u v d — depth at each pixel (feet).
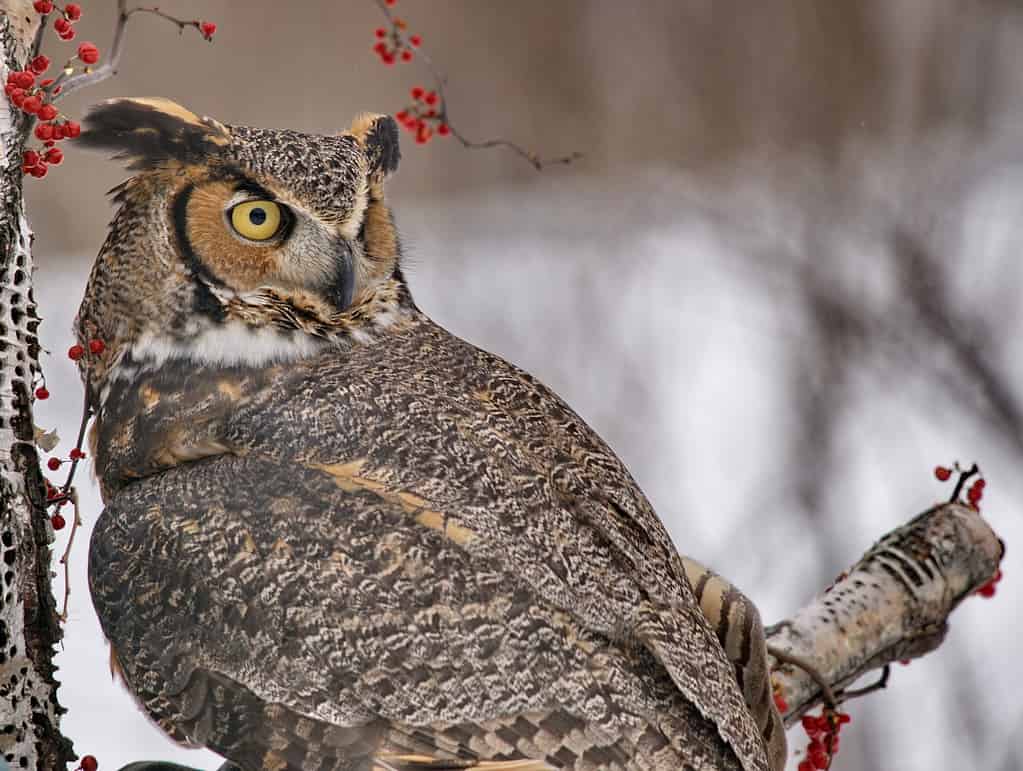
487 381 4.64
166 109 4.71
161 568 4.46
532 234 10.50
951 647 6.70
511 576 4.35
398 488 4.41
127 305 4.72
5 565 4.17
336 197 4.74
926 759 6.38
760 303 9.28
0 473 4.18
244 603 4.40
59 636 4.23
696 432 8.41
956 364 8.27
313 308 4.72
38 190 9.59
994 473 7.88
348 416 4.51
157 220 4.70
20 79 4.20
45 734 4.19
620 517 4.49
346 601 4.35
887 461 7.84
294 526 4.41
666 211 10.57
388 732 4.33
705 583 4.67
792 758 5.94
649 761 4.33
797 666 4.83
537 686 4.32
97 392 4.77
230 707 4.40
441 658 4.33
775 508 7.48
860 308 8.70
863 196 9.78
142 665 4.46
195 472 4.54
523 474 4.45
